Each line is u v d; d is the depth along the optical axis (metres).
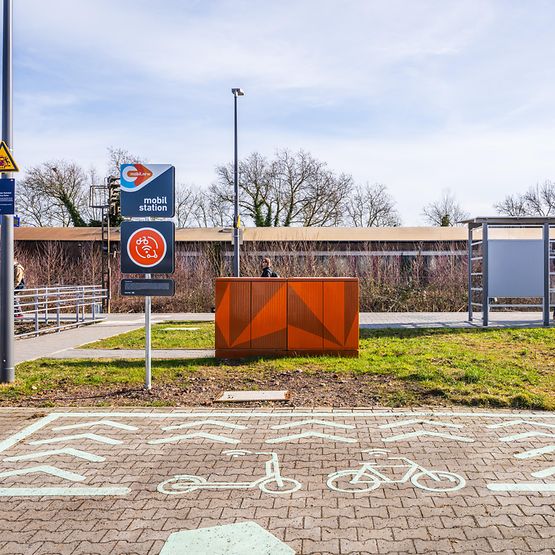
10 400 7.75
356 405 7.39
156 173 8.12
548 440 5.93
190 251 29.55
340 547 3.70
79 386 8.53
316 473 5.02
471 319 17.12
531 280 15.77
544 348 11.53
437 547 3.68
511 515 4.15
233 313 10.50
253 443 5.89
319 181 50.03
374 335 13.87
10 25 8.41
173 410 7.21
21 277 19.97
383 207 57.97
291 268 27.05
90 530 3.97
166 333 14.99
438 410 7.12
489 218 15.62
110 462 5.36
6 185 8.52
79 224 49.00
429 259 27.39
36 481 4.91
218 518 4.14
